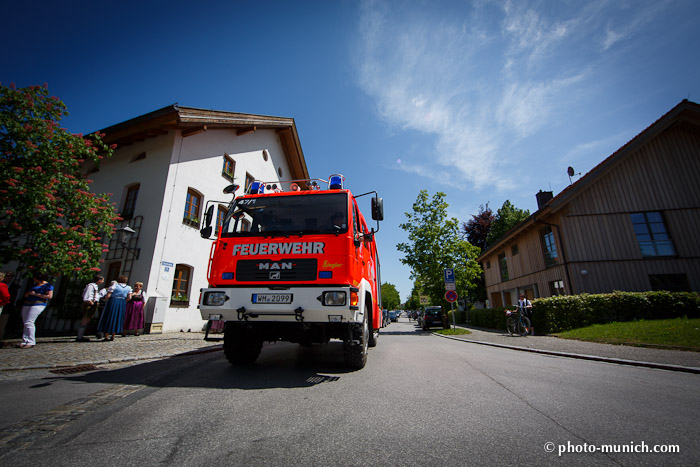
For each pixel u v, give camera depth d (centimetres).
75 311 1041
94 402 317
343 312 419
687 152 1489
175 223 1168
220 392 359
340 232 458
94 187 1291
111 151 909
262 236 467
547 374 463
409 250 1900
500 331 1526
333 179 535
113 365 524
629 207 1445
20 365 484
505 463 193
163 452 207
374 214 516
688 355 585
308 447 216
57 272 749
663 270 1372
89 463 192
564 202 1435
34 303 698
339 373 465
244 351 508
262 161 1780
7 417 272
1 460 194
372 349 779
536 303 1230
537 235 1712
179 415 281
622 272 1380
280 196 513
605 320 1130
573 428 252
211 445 219
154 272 1073
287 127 1889
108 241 1147
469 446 218
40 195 727
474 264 1864
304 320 431
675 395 347
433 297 2067
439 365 538
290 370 485
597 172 1440
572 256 1409
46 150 764
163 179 1156
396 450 212
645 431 245
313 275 437
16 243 735
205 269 1295
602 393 356
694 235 1401
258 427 253
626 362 550
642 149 1502
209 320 451
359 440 228
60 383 396
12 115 752
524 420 270
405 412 291
